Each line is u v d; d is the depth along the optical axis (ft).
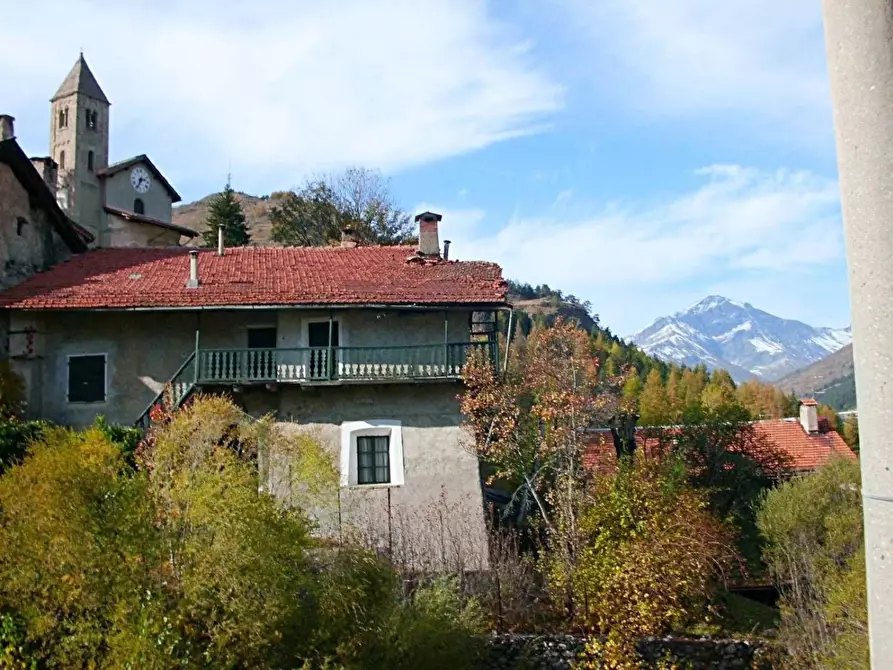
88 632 34.58
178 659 34.47
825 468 85.35
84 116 165.58
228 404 47.21
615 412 76.48
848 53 10.11
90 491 36.60
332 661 37.81
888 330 9.52
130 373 71.67
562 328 76.02
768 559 75.61
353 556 42.01
